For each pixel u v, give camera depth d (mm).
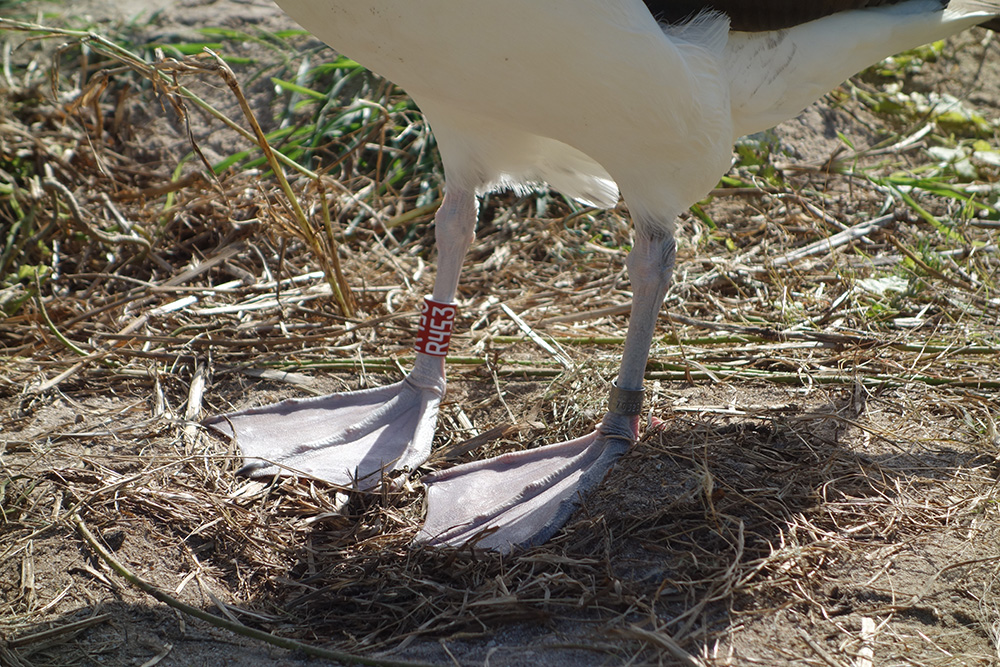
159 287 3518
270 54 5152
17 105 4523
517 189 3002
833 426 2803
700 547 2316
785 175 4652
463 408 3049
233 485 2623
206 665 2035
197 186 4047
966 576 2238
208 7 5477
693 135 2316
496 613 2146
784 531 2367
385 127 4387
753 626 2115
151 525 2438
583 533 2412
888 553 2309
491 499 2586
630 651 2049
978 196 4477
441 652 2072
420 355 2949
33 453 2676
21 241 3598
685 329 3414
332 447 2811
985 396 2916
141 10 5398
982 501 2465
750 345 3266
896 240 3764
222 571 2346
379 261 3949
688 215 4293
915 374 3055
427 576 2312
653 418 2828
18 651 2041
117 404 2967
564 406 2994
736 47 2420
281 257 3475
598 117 2207
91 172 4242
